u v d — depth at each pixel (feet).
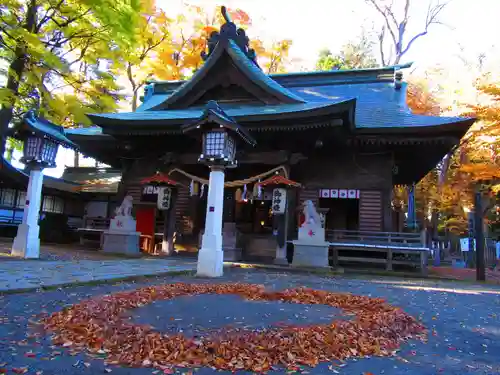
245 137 37.47
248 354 12.83
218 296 24.04
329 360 13.10
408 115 57.88
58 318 16.24
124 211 55.42
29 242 39.65
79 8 56.29
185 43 95.76
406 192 110.01
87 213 83.51
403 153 59.72
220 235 36.70
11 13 54.65
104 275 29.71
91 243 66.64
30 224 40.24
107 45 60.18
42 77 55.98
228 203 65.00
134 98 98.43
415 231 73.26
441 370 12.87
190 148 63.62
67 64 54.03
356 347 14.46
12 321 15.98
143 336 13.91
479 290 35.83
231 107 62.18
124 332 14.26
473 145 88.38
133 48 59.62
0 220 63.82
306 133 54.03
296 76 75.15
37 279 25.75
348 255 56.54
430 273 50.60
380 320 17.78
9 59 57.36
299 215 55.83
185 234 62.64
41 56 51.03
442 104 95.66
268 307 20.84
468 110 88.53
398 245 49.26
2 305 18.61
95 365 11.71
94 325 14.98
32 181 40.78
